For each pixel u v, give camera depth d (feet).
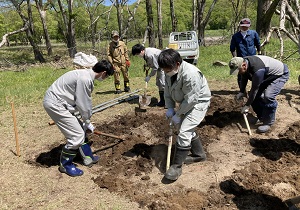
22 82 36.65
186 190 12.53
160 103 23.50
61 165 14.12
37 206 11.96
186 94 12.08
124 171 14.25
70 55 71.41
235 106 22.04
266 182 12.75
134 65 44.80
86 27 99.50
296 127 17.89
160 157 15.37
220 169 13.96
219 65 39.01
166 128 18.71
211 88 27.84
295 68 32.07
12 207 11.94
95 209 11.66
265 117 17.39
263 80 16.51
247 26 21.98
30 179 13.84
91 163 14.90
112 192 12.65
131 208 11.62
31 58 82.02
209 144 16.55
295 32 32.73
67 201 12.19
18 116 22.71
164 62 11.33
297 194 11.91
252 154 15.29
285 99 23.13
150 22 64.23
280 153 15.07
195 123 12.89
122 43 28.02
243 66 15.33
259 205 11.34
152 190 12.67
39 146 17.35
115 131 18.92
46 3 83.56
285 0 30.78
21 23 128.57
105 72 13.19
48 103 13.01
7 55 90.07
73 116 13.44
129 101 25.20
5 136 18.89
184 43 47.26
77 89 12.82
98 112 22.93
